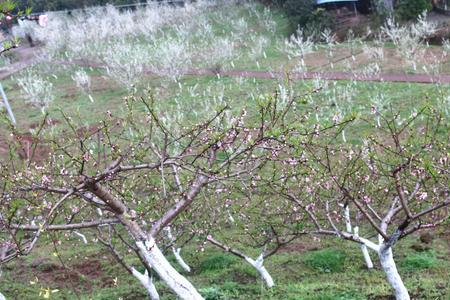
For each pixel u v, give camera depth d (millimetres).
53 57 38281
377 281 10227
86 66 35781
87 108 25969
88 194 7410
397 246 12031
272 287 10133
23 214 8266
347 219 10836
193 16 41375
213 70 28438
